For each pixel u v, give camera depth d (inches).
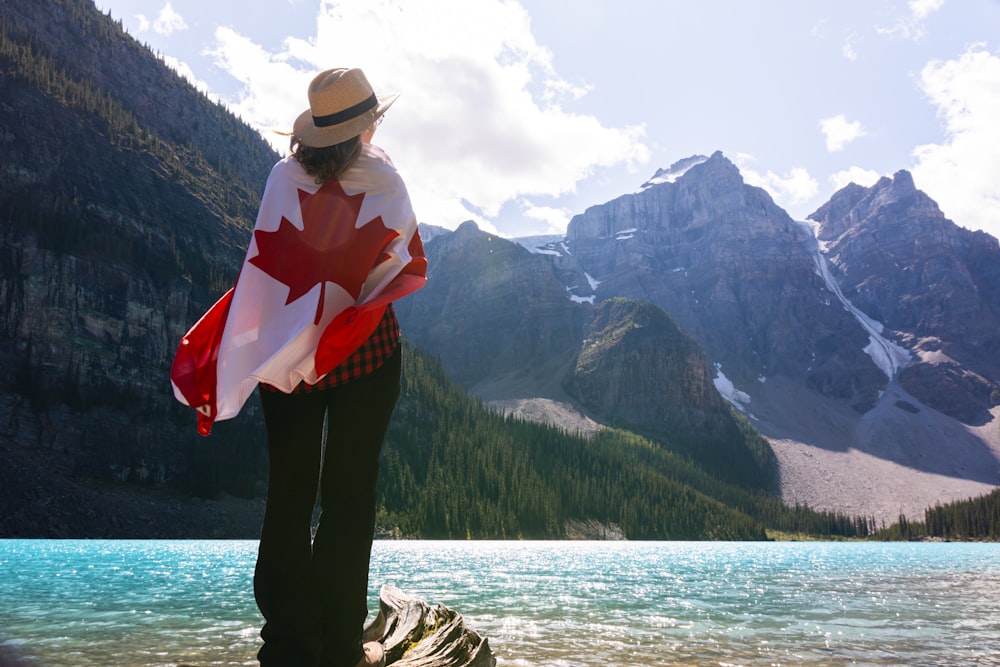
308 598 81.8
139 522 3722.9
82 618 435.5
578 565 1416.1
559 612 540.4
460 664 141.3
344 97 77.6
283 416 82.2
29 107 5610.2
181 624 417.7
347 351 74.7
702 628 465.7
